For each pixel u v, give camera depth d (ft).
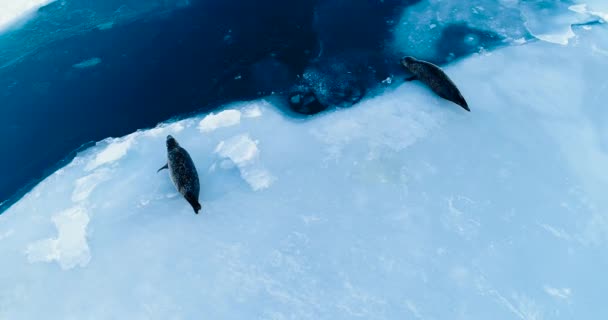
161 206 19.76
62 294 16.80
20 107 25.04
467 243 17.70
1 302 16.72
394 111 23.93
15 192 20.84
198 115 24.25
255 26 29.99
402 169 20.75
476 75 25.86
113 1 32.86
